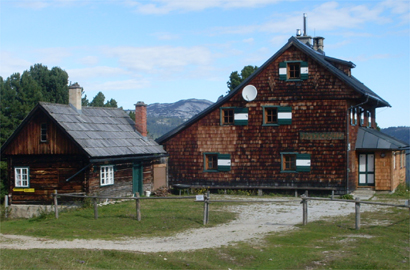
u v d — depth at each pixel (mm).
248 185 30375
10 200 27453
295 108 29656
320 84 29219
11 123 48750
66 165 26016
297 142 29594
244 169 30484
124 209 23359
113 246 15672
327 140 29062
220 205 24844
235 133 30734
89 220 21016
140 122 31375
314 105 29312
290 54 29719
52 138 26266
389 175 30219
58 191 26156
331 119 29016
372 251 14555
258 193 30078
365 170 31109
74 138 25406
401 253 14586
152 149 30531
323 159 29094
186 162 31609
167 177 32031
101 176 26203
